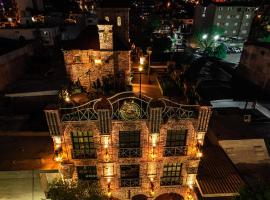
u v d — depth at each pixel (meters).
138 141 19.39
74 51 26.22
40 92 31.06
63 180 19.39
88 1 105.62
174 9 142.75
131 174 21.20
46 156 23.06
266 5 91.38
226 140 24.95
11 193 21.20
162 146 19.52
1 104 31.70
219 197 19.69
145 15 122.38
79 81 27.73
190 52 88.19
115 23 29.61
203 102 18.17
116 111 17.89
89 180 20.45
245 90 52.50
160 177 21.09
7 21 74.25
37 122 28.70
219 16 95.81
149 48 26.97
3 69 35.50
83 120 17.70
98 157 19.48
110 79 26.66
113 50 26.09
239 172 23.00
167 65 31.75
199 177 21.28
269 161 24.80
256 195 16.50
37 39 49.50
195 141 19.59
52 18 63.59
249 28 100.25
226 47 88.88
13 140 25.69
